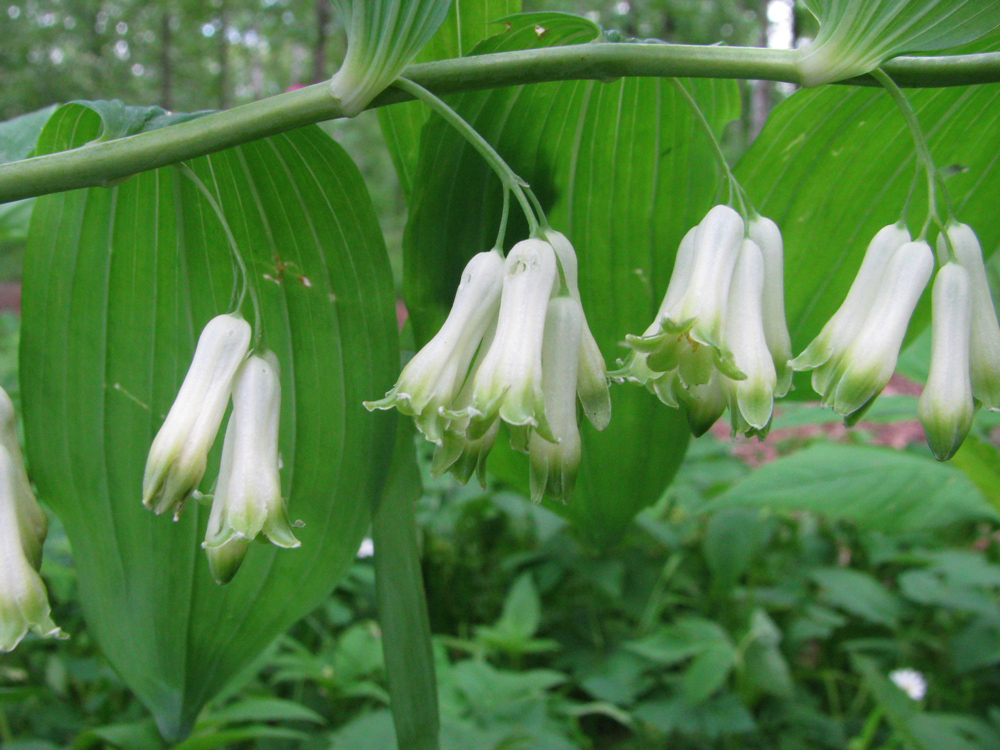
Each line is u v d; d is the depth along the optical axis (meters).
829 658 0.33
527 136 0.13
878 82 0.10
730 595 0.30
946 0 0.09
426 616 0.13
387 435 0.13
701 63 0.10
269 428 0.10
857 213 0.14
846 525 0.35
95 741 0.19
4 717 0.21
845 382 0.09
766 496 0.21
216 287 0.13
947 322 0.09
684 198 0.13
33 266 0.13
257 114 0.10
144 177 0.12
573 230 0.14
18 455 0.10
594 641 0.31
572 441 0.09
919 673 0.30
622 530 0.16
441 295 0.13
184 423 0.09
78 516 0.13
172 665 0.13
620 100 0.12
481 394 0.09
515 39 0.11
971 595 0.27
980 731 0.22
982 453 0.18
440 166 0.12
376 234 0.12
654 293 0.14
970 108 0.13
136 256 0.13
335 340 0.13
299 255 0.13
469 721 0.21
